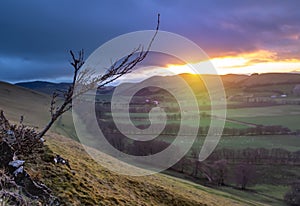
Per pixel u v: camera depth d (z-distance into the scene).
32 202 7.67
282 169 55.19
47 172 11.23
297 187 46.66
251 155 57.91
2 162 8.67
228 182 48.84
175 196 20.64
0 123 10.17
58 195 10.02
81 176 13.48
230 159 55.16
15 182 8.28
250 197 44.31
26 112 51.75
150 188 20.00
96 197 11.80
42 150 12.42
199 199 23.73
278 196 46.16
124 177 19.67
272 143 65.88
